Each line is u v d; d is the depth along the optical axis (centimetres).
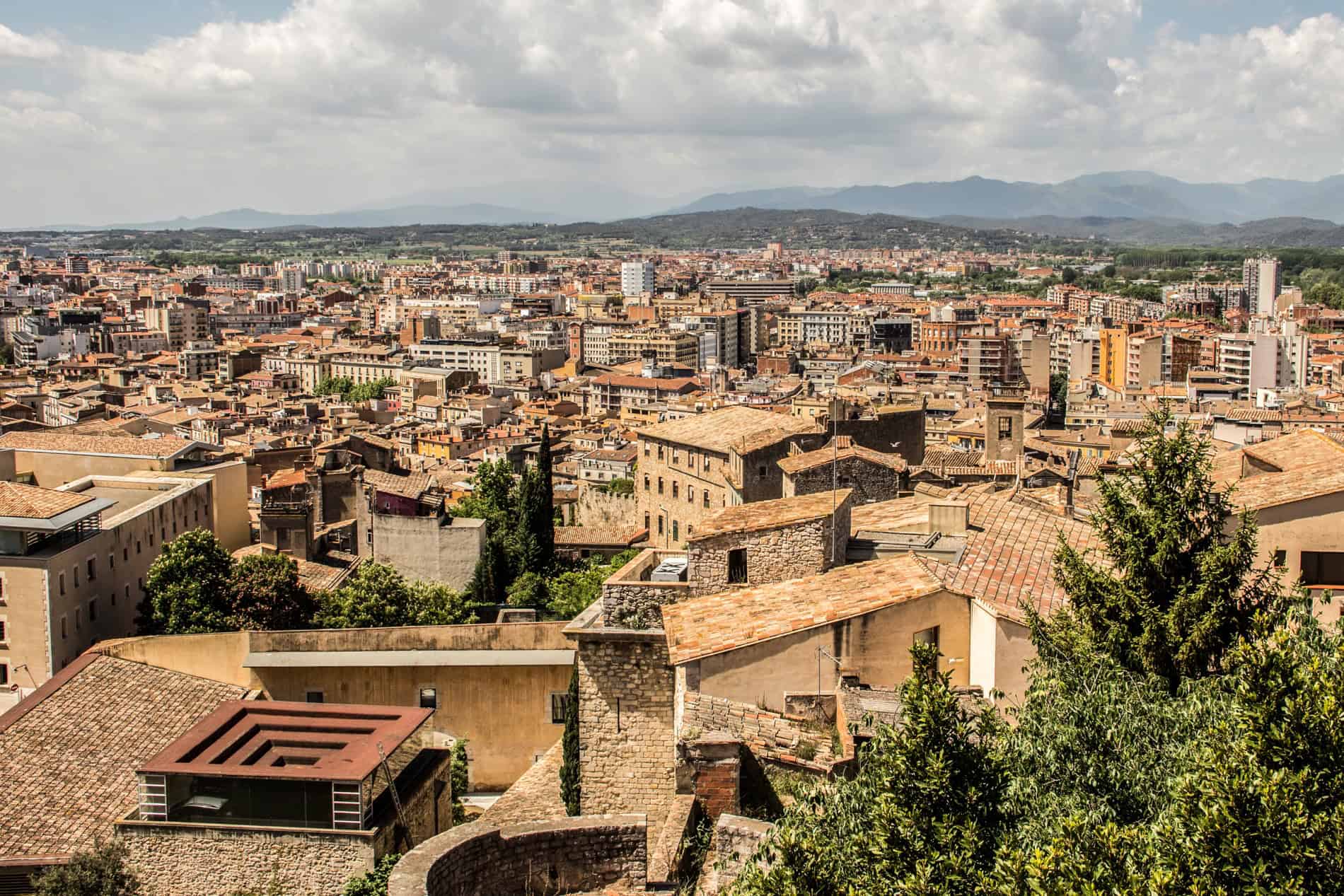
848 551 5084
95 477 12950
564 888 3381
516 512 13625
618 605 4741
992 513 5725
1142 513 4016
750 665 4131
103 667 7069
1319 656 2892
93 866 5231
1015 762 3038
